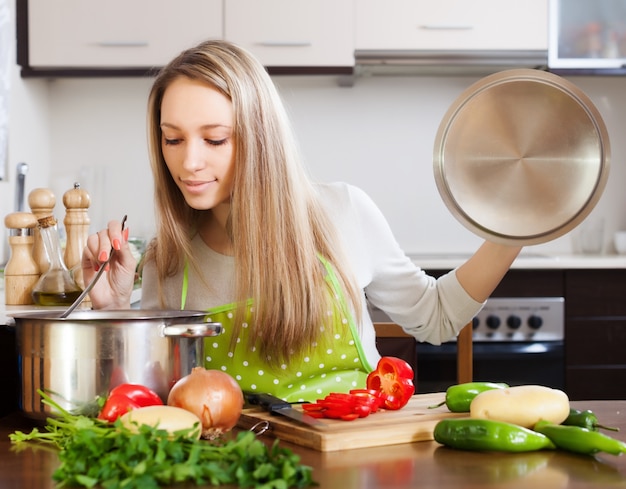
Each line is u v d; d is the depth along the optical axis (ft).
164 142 4.35
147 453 2.80
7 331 5.68
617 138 12.02
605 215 12.03
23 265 6.73
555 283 10.13
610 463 3.09
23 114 10.76
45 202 6.91
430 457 3.21
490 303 10.09
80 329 3.52
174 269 4.92
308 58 10.69
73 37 10.63
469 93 4.29
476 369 10.10
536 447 3.25
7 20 9.90
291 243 4.44
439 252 11.97
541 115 4.27
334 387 4.59
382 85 11.93
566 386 10.12
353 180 11.95
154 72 10.69
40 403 3.59
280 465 2.77
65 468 2.84
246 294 4.45
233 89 4.23
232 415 3.38
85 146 11.85
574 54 10.76
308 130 11.94
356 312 4.71
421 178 11.96
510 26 10.69
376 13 10.68
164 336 3.59
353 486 2.82
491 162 4.32
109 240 4.47
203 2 10.64
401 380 3.91
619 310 10.12
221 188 4.35
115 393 3.38
